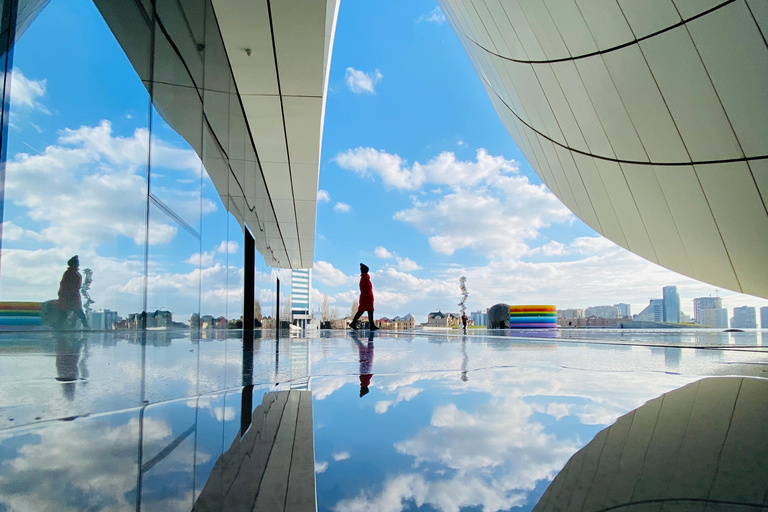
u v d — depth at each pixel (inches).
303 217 882.1
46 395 87.1
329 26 330.0
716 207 408.8
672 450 42.6
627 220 534.6
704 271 478.0
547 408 66.6
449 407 68.5
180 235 242.7
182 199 243.9
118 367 134.0
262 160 559.2
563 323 1990.7
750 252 411.8
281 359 175.3
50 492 34.4
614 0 362.0
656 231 499.2
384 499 30.0
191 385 99.5
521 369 131.5
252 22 295.0
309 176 621.9
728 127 356.5
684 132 387.9
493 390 86.7
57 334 137.2
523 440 47.4
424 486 32.9
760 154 350.0
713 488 31.4
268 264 951.6
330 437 50.3
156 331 207.9
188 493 33.3
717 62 333.1
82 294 154.4
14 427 59.3
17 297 121.8
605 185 531.2
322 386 95.4
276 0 275.6
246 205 519.8
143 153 195.5
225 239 366.3
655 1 338.3
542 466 37.9
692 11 323.9
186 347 226.5
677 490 31.2
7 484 36.5
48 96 140.6
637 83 395.5
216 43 301.1
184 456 43.9
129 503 31.6
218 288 344.5
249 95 391.2
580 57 432.8
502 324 1205.7
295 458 42.3
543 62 487.5
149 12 197.2
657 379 104.7
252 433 53.2
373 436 50.3
